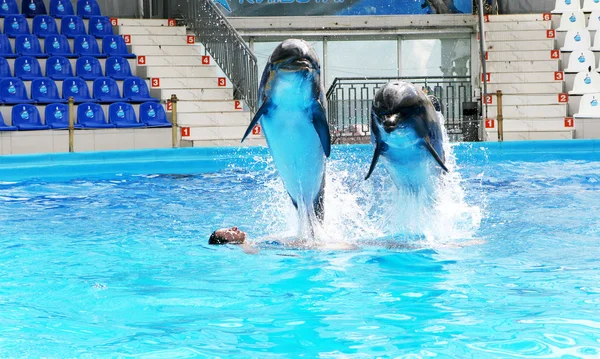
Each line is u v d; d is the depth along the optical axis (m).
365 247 6.54
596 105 17.05
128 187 11.16
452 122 18.05
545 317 4.36
